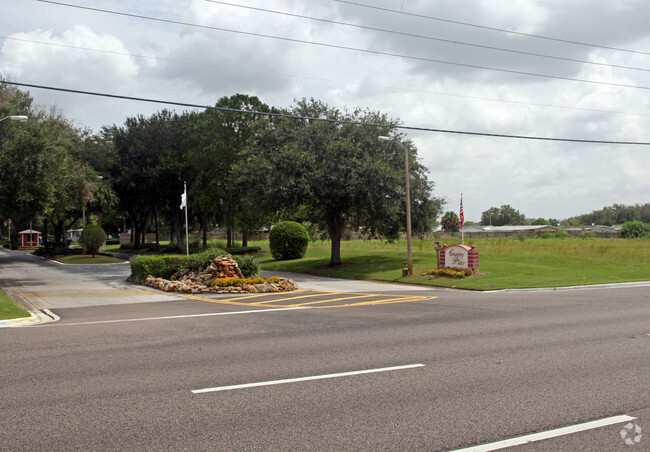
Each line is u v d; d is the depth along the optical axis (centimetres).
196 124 4925
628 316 1170
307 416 502
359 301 1612
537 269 2591
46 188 2495
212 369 699
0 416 509
